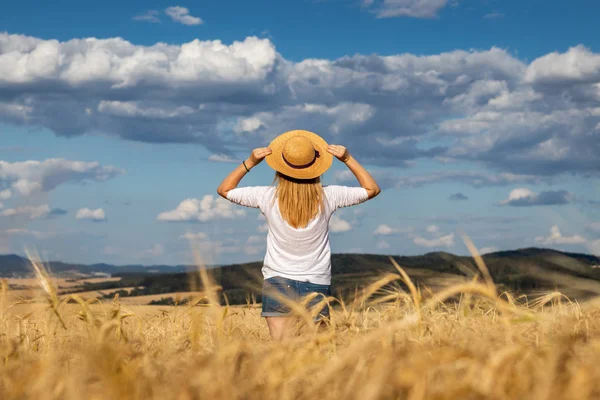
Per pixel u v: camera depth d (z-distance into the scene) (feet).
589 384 6.07
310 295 10.58
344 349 8.80
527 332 9.96
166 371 7.95
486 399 6.20
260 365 7.38
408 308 10.08
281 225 19.21
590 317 10.03
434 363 6.61
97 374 6.91
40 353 10.62
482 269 8.61
